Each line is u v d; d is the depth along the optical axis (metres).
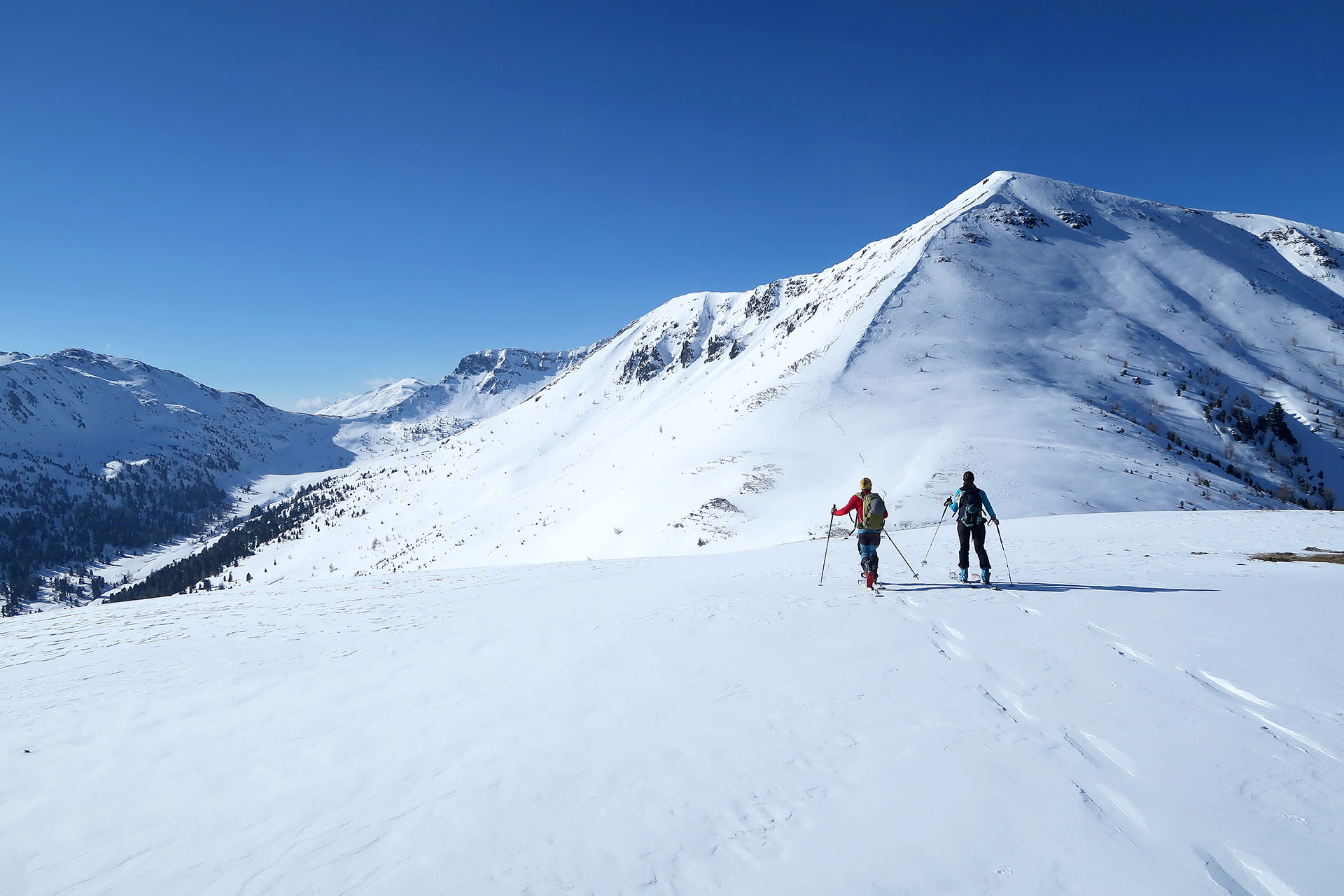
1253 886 3.07
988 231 133.50
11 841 4.06
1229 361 97.12
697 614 9.48
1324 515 19.88
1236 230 176.50
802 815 3.87
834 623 8.38
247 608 14.40
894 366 80.31
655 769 4.55
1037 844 3.47
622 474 113.38
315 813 4.24
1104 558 13.29
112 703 6.93
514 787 4.41
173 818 4.28
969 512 10.60
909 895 3.13
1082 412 62.59
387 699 6.53
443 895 3.29
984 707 5.29
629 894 3.24
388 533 187.00
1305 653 6.15
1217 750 4.37
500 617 10.68
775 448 63.19
